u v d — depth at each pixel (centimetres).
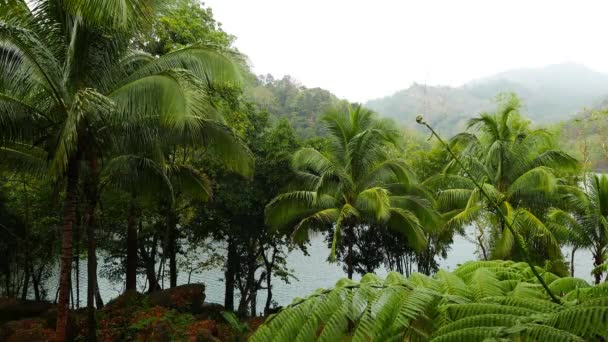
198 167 1492
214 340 998
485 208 1448
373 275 359
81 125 797
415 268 2081
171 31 1373
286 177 1540
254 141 1583
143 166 1045
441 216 1433
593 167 1880
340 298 293
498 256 1276
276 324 297
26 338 1061
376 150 1377
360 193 1291
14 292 1789
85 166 997
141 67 848
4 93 783
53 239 1602
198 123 920
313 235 1502
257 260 1872
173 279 1681
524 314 260
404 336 275
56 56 813
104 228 1575
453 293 339
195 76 819
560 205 1487
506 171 1483
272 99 4222
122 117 792
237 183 1509
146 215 1530
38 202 1538
